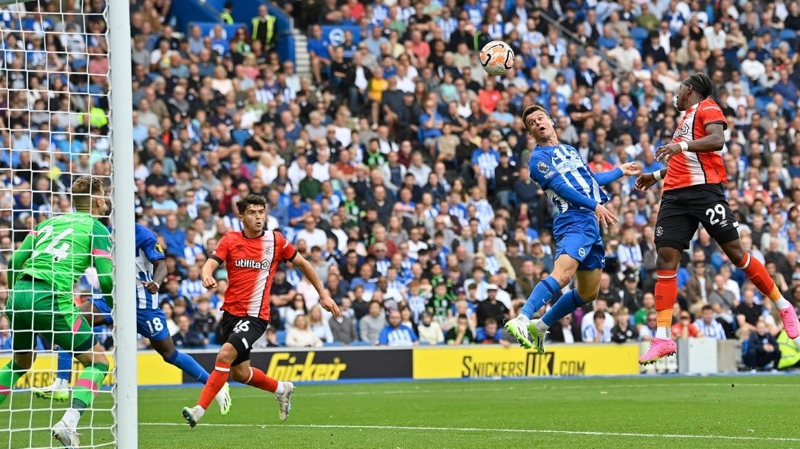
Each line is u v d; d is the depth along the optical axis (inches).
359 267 1988.2
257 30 2428.6
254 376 994.7
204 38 2287.2
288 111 2188.7
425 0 2573.8
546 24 2615.7
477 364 1915.6
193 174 2026.3
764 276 944.9
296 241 2009.1
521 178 2247.8
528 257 2106.3
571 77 2527.1
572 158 923.4
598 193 927.7
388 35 2484.0
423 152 2298.2
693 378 1829.5
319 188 2111.2
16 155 1861.5
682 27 2728.8
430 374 1884.8
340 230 2049.7
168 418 1152.2
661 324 939.3
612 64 2650.1
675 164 935.7
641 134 2449.6
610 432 928.9
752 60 2731.3
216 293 1855.3
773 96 2721.5
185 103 2145.7
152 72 2183.8
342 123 2278.5
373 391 1560.0
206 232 1941.4
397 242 2050.9
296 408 1261.1
